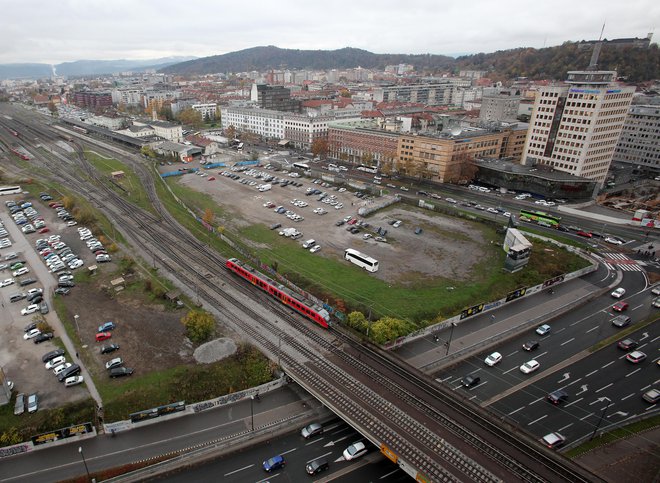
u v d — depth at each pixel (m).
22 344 83.75
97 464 60.84
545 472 55.00
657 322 93.88
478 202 172.00
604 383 75.94
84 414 67.94
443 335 88.75
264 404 71.81
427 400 66.94
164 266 116.19
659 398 71.62
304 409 71.00
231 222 147.38
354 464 61.47
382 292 102.69
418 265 117.19
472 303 99.62
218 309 95.94
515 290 103.81
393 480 59.09
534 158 194.50
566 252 127.25
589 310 99.25
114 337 85.81
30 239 131.25
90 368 77.19
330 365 75.62
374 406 65.06
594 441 63.94
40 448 63.44
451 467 54.78
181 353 81.25
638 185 195.12
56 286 104.69
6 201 162.88
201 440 64.75
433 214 158.50
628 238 139.62
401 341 85.00
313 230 140.88
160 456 62.03
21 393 71.25
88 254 121.81
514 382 76.19
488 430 61.31
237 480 58.91
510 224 132.00
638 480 57.56
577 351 84.69
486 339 87.44
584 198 174.38
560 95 179.50
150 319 91.94
